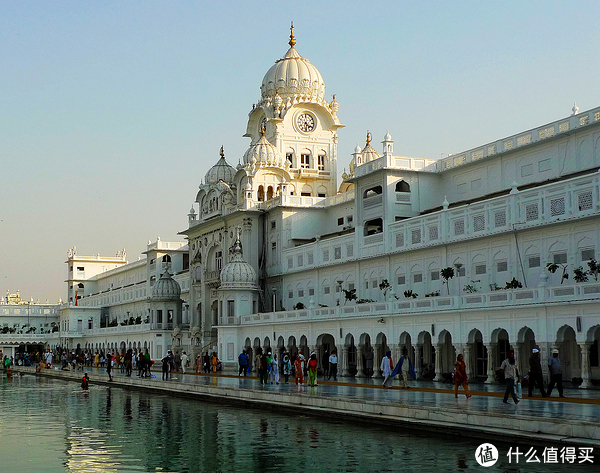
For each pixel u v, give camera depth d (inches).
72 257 7588.6
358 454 1097.4
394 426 1331.2
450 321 2255.2
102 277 7322.8
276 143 4163.4
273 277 3754.9
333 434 1286.9
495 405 1352.1
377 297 2962.6
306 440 1236.5
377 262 2970.0
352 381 2345.0
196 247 4404.5
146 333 4854.8
